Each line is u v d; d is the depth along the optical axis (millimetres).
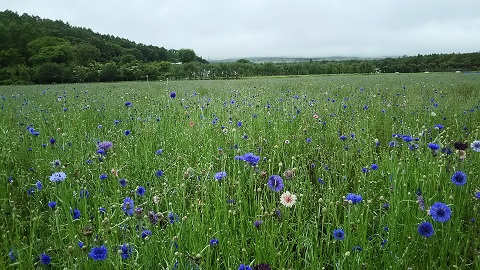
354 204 2748
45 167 4328
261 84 20469
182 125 6363
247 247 2797
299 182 3789
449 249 2602
